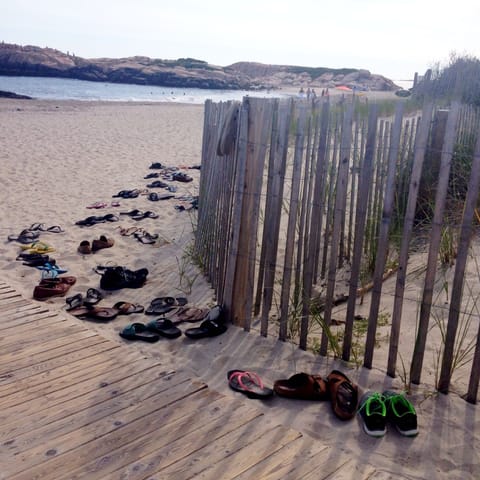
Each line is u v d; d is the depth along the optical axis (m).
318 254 4.75
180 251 6.39
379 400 2.94
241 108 4.06
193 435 2.81
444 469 2.59
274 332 4.16
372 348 3.48
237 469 2.56
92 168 11.52
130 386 3.28
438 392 3.20
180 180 10.46
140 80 103.44
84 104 30.42
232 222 4.33
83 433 2.81
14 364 3.51
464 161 5.82
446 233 4.82
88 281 5.46
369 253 5.00
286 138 3.73
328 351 3.80
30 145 13.88
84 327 4.14
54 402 3.08
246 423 2.92
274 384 3.31
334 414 3.05
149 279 5.54
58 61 107.31
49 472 2.52
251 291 4.09
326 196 5.33
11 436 2.77
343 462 2.62
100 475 2.51
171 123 20.67
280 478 2.50
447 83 11.47
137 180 10.58
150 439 2.77
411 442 2.79
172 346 3.97
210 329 4.09
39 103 28.78
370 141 3.27
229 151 4.37
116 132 17.17
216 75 109.12
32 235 6.77
